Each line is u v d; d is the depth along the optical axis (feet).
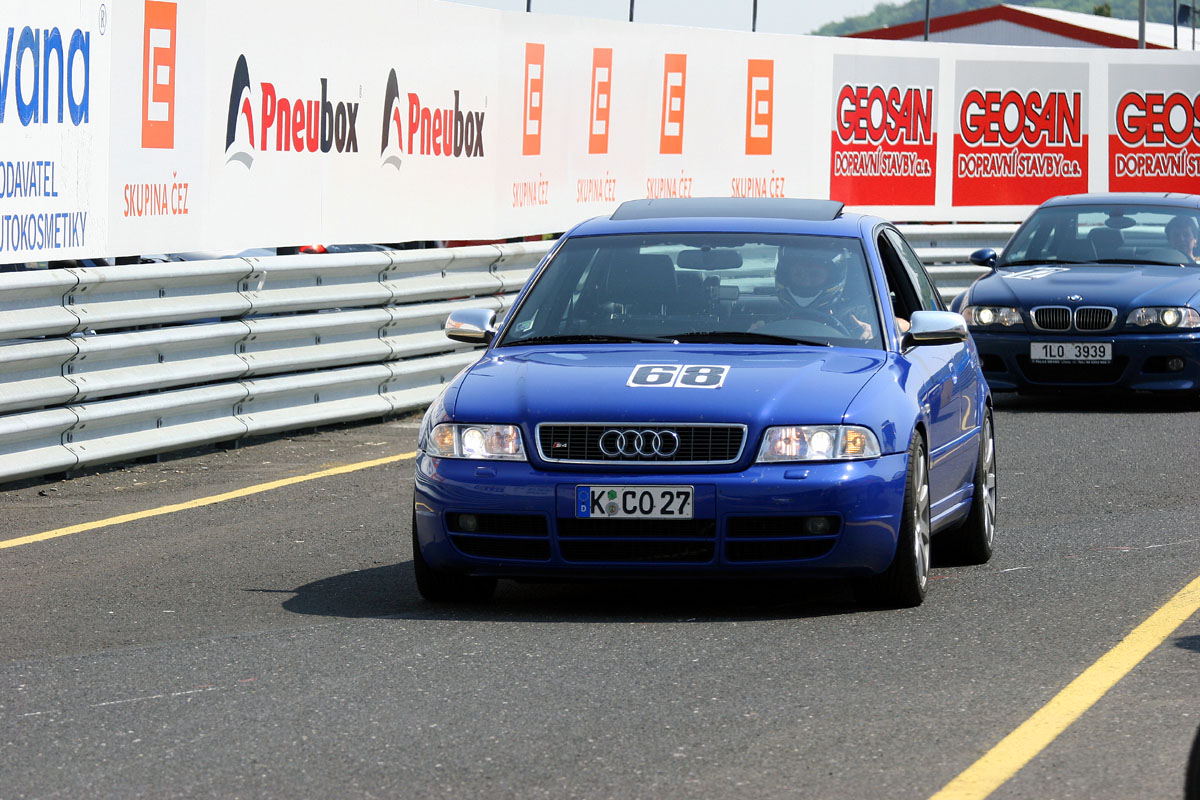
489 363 65.57
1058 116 186.19
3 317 87.97
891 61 173.99
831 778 42.04
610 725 46.75
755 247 70.49
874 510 59.41
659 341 66.85
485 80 126.93
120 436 96.63
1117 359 126.72
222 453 104.53
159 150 97.40
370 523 81.56
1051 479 96.17
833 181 170.50
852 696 49.78
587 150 140.97
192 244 100.63
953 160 180.86
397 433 113.80
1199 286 129.18
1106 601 63.52
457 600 63.98
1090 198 143.54
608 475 59.00
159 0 96.32
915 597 62.28
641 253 70.85
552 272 71.10
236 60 102.78
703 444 59.11
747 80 159.53
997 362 130.00
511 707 48.62
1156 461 102.68
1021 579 68.39
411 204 119.75
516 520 59.93
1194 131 189.57
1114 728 46.34
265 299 107.04
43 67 88.28
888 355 65.62
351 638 57.47
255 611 62.28
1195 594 64.59
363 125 114.32
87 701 49.52
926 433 64.34
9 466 88.74
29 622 60.64
